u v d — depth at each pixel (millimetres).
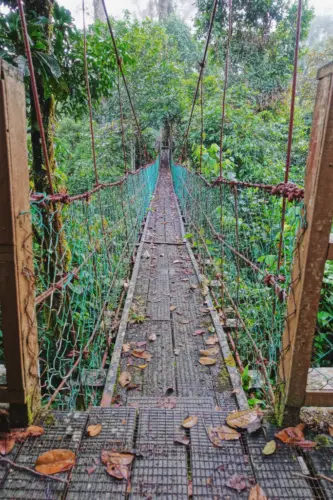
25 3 2107
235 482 904
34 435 1018
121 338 2170
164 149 23906
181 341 2186
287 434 1018
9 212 871
